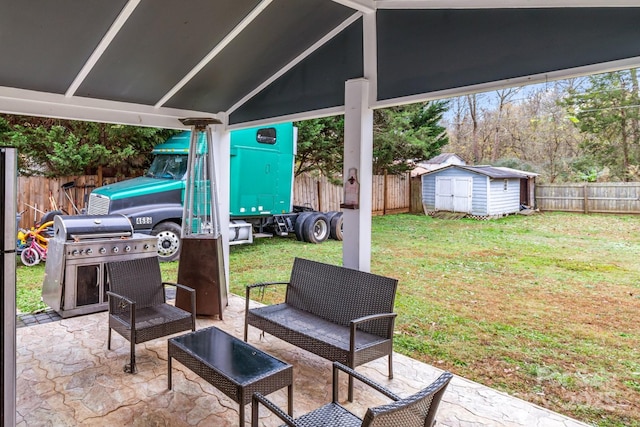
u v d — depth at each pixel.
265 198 8.26
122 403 2.65
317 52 3.95
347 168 3.65
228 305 4.87
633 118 10.23
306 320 3.25
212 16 2.96
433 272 6.76
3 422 1.94
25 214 7.93
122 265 3.52
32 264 6.59
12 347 1.96
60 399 2.69
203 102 4.64
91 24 2.79
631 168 10.34
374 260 7.52
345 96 3.65
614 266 6.89
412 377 3.11
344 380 3.02
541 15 2.58
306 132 10.31
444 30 3.06
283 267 7.18
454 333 4.30
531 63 2.63
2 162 1.90
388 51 3.42
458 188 11.84
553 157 12.23
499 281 6.23
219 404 2.65
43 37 2.85
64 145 8.16
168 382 2.82
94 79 3.63
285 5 3.10
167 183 6.98
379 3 3.40
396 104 3.39
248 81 4.33
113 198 6.45
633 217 9.70
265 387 2.20
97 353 3.40
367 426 1.34
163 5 2.73
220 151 5.05
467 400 2.79
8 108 3.59
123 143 8.83
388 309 2.94
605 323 4.57
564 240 8.75
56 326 4.02
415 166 12.62
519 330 4.38
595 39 2.37
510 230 9.91
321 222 9.41
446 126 15.14
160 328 3.17
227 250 5.12
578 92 11.25
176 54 3.44
